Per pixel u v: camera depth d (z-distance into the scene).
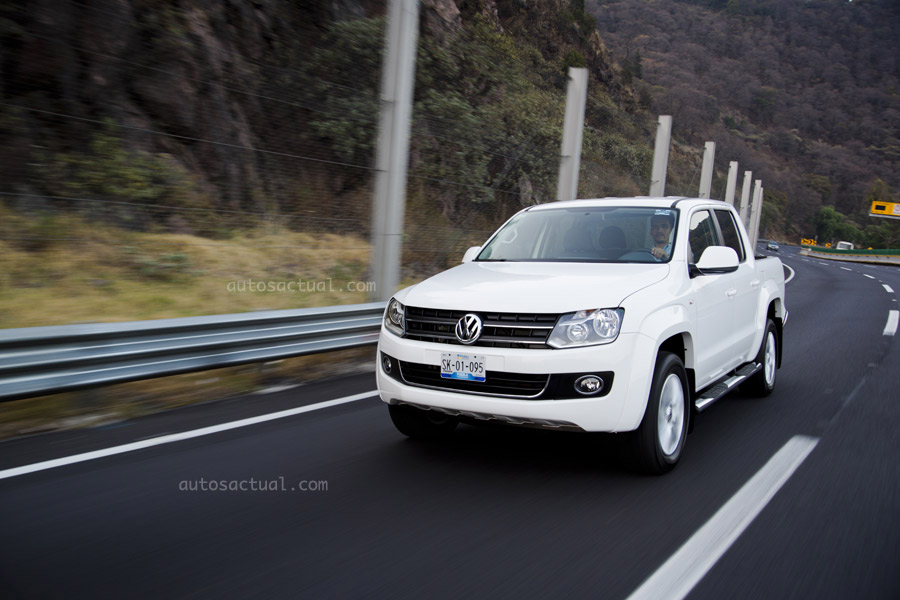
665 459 3.95
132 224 6.43
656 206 5.05
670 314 3.98
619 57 184.38
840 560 2.88
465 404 3.75
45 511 3.33
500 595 2.57
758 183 36.00
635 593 2.59
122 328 4.73
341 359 7.10
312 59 7.71
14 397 4.23
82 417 4.92
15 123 5.62
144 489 3.63
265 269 7.46
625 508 3.44
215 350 5.43
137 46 6.46
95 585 2.62
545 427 3.69
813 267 40.38
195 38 6.87
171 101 6.62
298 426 4.84
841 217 166.12
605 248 4.75
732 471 4.04
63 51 5.93
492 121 10.13
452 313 3.90
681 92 175.50
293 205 7.59
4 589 2.58
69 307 6.24
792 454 4.39
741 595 2.58
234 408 5.29
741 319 5.37
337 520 3.26
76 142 6.01
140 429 4.70
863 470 4.09
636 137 14.13
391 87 7.45
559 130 11.30
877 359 8.05
